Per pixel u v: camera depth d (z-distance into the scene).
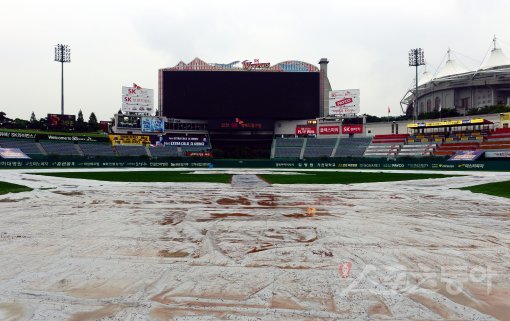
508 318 4.62
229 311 4.78
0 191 19.92
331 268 6.58
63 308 4.84
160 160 62.25
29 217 11.90
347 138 73.94
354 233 9.58
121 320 4.51
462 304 5.04
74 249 7.80
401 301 5.12
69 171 42.84
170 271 6.36
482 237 9.13
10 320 4.48
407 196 18.55
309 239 8.88
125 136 70.44
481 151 55.38
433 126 64.69
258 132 77.88
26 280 5.86
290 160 64.38
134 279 5.95
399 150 65.94
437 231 9.87
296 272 6.34
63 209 13.71
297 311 4.79
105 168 54.41
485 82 95.62
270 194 19.41
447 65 109.62
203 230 9.90
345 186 24.56
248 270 6.44
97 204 15.14
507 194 19.33
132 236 9.12
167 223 10.92
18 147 57.97
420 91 112.56
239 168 59.88
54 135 63.38
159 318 4.57
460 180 29.84
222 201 16.33
